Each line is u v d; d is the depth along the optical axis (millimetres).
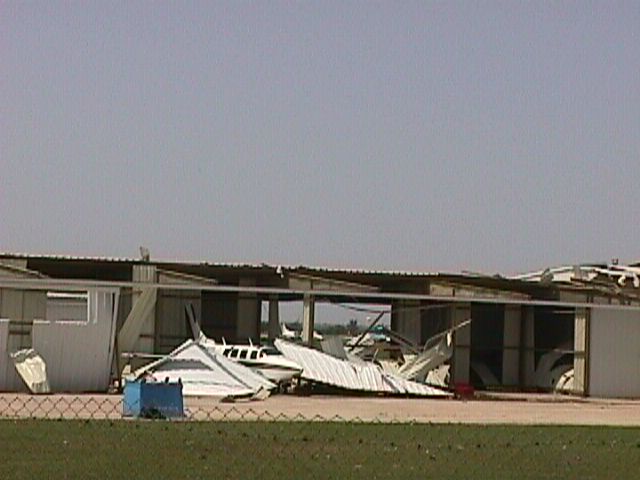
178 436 66062
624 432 80625
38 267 136250
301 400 114688
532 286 143875
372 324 144125
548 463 58125
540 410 109438
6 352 115312
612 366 138875
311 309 137250
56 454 55844
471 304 145875
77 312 127125
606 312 139250
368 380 126000
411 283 144125
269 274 139750
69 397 107562
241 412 93062
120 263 129375
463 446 65688
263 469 52656
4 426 69750
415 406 109562
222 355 122188
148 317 134875
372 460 57250
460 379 144125
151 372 118750
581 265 153500
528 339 150750
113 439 63344
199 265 132750
